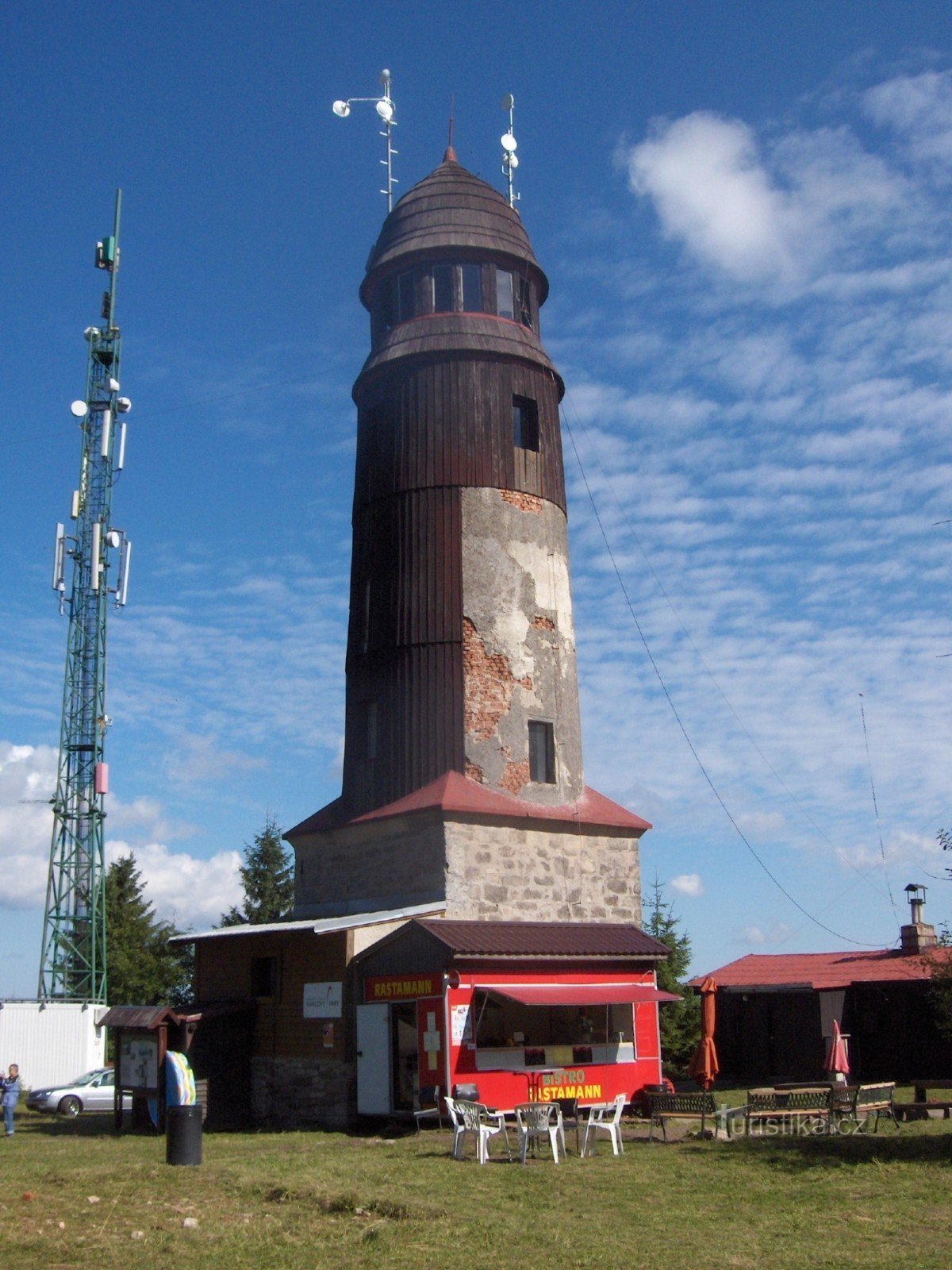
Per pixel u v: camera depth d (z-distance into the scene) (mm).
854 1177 16688
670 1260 12273
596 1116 20781
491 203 32906
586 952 25719
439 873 27125
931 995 29125
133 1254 12578
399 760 29000
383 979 25141
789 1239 13164
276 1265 12125
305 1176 16875
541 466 31625
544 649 30438
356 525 32250
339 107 34812
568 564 32094
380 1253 12656
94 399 54562
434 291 32031
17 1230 13672
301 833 30578
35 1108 34250
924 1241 12992
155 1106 26359
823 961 38719
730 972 38906
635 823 30156
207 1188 16219
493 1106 23594
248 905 58656
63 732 51594
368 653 30469
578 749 30844
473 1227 13812
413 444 30844
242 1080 27531
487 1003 25078
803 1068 36594
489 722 28969
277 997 27438
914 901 38281
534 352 32094
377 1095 24766
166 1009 26766
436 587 29750
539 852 28578
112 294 55281
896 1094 30859
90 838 50938
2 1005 45438
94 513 53812
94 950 49594
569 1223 14055
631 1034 26109
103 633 52781
